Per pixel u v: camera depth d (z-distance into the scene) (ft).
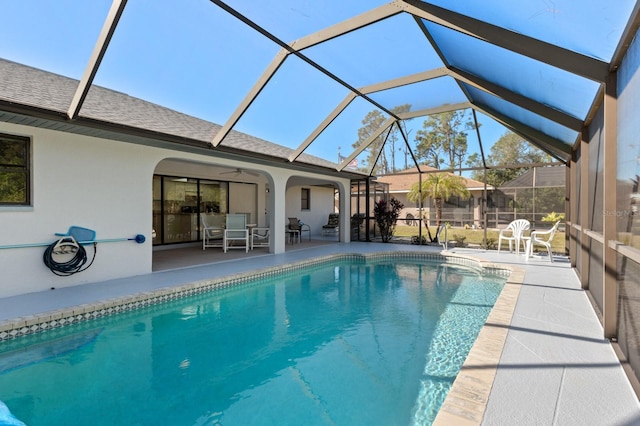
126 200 21.34
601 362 10.08
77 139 19.04
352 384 11.15
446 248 35.73
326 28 16.53
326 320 17.11
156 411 9.66
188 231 39.11
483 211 37.50
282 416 9.46
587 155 16.69
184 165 38.14
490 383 8.89
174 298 19.16
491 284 24.43
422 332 15.49
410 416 9.45
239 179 44.93
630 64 8.66
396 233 54.85
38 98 17.34
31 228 17.39
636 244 8.50
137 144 21.83
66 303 15.83
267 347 13.97
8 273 16.75
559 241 38.83
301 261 28.89
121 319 16.80
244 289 22.97
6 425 6.04
